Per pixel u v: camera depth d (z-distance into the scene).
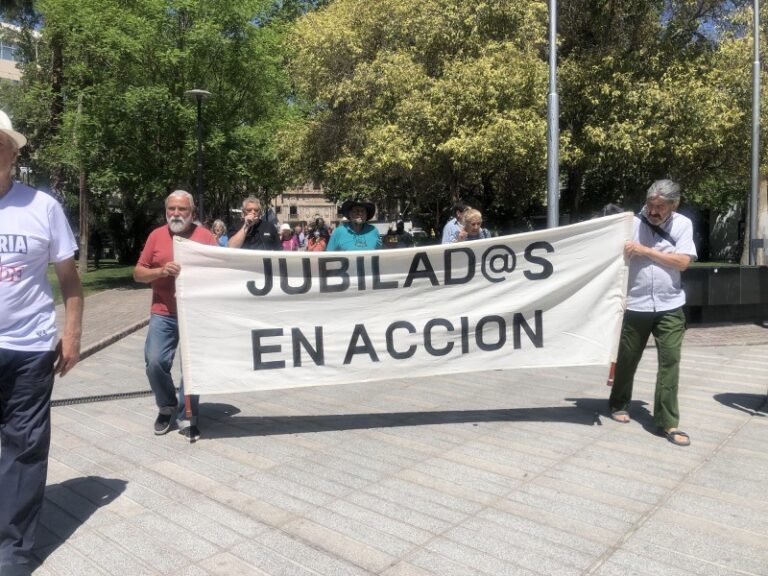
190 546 3.44
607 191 26.78
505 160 18.08
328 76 21.47
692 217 33.38
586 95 18.80
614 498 3.99
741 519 3.70
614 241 5.21
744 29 19.77
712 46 19.73
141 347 9.66
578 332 5.36
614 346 5.29
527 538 3.50
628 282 5.24
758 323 11.21
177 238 4.88
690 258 4.94
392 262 5.21
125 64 20.00
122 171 20.62
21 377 3.17
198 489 4.16
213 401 6.32
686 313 10.98
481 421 5.58
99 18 19.27
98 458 4.72
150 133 20.56
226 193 28.00
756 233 15.86
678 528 3.60
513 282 5.33
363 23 20.97
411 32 19.14
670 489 4.11
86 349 8.90
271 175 24.75
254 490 4.14
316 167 24.34
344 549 3.40
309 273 5.11
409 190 28.12
